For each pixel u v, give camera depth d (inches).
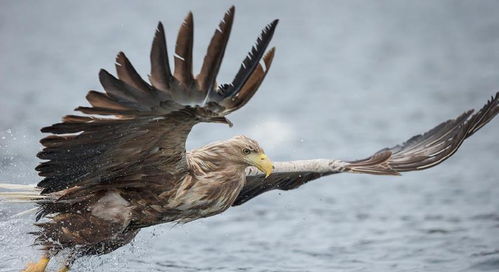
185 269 496.4
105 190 410.0
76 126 359.9
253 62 339.3
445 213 617.6
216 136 866.8
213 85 339.3
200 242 554.6
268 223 601.3
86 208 411.5
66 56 1407.5
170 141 377.1
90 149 375.6
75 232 412.5
